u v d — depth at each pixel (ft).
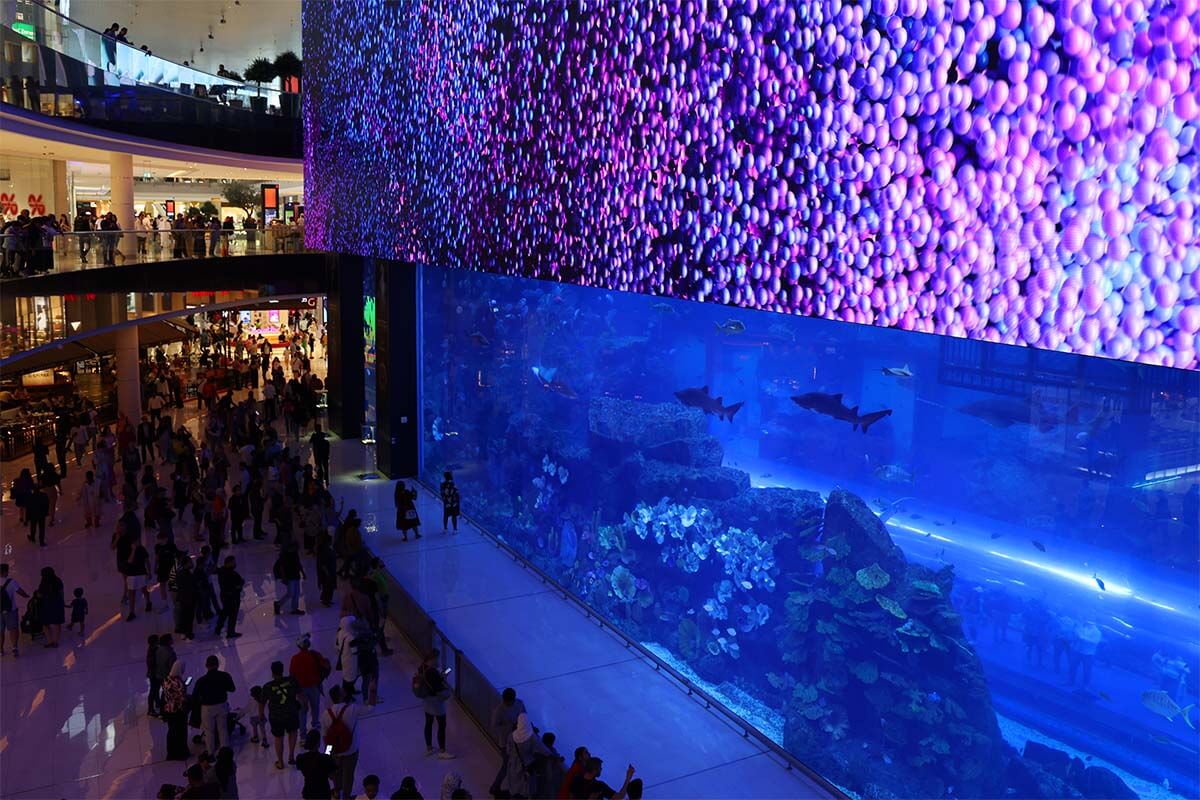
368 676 42.47
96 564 59.36
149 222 97.71
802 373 46.11
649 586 51.31
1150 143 16.57
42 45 65.26
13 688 43.50
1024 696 35.60
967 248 20.71
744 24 28.30
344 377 94.17
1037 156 18.89
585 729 40.24
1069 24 17.97
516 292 66.85
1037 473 34.88
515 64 44.52
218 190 153.38
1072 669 33.83
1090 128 17.67
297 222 125.39
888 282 23.20
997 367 36.27
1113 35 17.13
